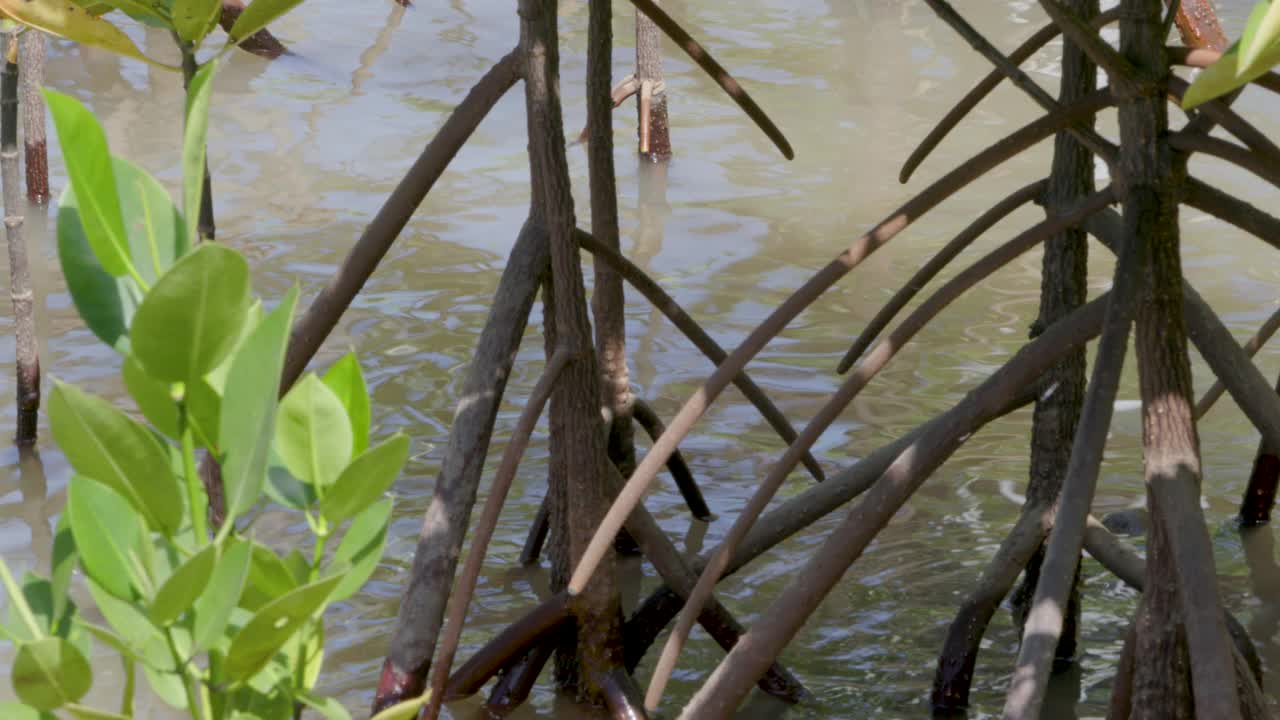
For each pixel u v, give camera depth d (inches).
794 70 444.5
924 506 203.9
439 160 142.2
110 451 62.9
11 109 203.9
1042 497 154.9
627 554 194.9
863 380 122.0
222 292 61.4
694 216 325.7
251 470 63.0
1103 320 118.5
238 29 93.7
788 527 156.8
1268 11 72.3
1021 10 502.3
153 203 67.0
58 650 61.7
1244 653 140.9
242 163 354.0
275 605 61.7
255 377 63.1
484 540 127.6
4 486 200.1
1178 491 109.0
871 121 396.2
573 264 133.2
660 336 260.7
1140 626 116.3
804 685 160.4
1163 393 111.1
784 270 293.1
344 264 144.6
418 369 242.1
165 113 391.9
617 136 389.1
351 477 67.5
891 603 178.7
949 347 253.8
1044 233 119.6
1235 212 113.7
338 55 453.4
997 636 170.7
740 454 218.8
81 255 66.4
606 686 146.3
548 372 133.0
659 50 361.7
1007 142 120.9
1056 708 155.1
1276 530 194.5
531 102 132.3
